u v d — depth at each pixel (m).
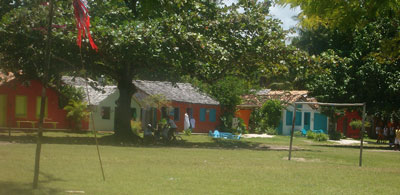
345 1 9.50
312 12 9.83
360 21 10.30
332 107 35.78
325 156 20.30
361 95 31.41
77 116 32.81
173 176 10.99
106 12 23.56
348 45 33.69
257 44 26.02
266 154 19.98
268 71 27.86
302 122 49.28
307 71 27.03
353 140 45.84
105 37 21.86
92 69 25.53
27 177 9.74
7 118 30.12
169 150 19.94
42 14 17.52
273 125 46.47
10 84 29.72
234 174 11.81
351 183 11.13
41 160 13.09
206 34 25.67
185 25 24.66
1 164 11.72
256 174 12.02
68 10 19.98
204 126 43.81
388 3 9.32
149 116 38.66
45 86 8.32
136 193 8.37
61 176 10.16
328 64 28.94
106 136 27.95
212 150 21.33
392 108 31.67
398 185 11.11
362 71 30.61
